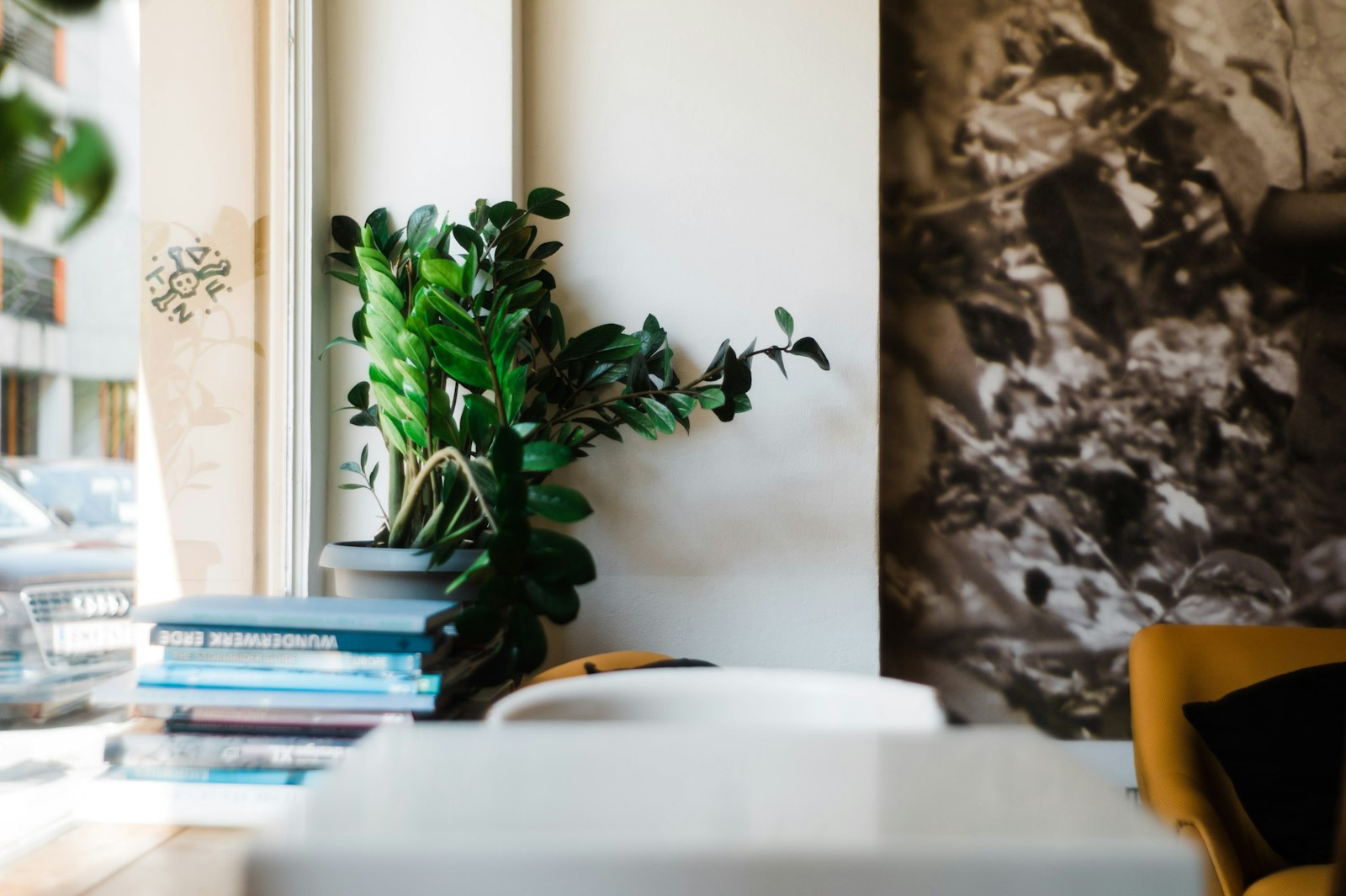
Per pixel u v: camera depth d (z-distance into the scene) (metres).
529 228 2.03
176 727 1.21
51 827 1.14
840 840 0.39
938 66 2.60
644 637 2.23
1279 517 2.57
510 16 2.17
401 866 0.37
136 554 1.52
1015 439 2.58
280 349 2.03
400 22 2.18
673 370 2.07
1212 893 1.64
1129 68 2.59
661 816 0.43
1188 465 2.57
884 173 2.60
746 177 2.26
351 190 2.17
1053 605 2.57
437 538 1.76
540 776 0.49
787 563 2.24
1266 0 2.60
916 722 0.87
